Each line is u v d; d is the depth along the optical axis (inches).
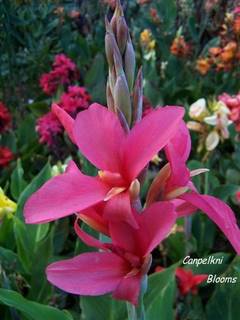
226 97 30.4
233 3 51.4
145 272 10.4
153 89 40.7
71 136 11.2
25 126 38.8
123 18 10.7
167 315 18.4
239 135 32.4
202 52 48.3
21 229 24.1
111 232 10.4
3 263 23.3
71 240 30.8
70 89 33.4
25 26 47.1
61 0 53.6
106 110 10.6
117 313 19.5
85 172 26.9
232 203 31.5
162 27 52.9
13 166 35.7
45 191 10.0
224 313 20.2
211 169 33.7
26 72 48.8
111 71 10.9
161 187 10.8
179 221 26.2
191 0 51.4
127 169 10.3
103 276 10.4
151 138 10.1
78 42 49.9
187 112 37.6
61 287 10.2
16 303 15.5
